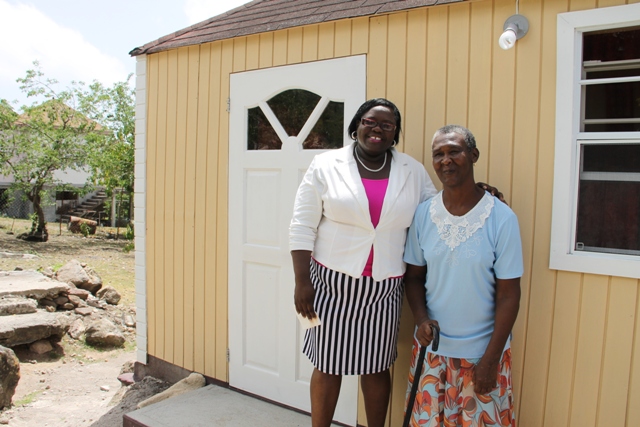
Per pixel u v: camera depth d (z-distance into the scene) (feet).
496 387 6.95
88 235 48.26
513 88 8.04
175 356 12.59
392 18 9.07
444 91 8.63
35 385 14.30
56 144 43.09
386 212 7.39
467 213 6.90
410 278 7.84
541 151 7.86
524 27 7.84
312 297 7.63
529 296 8.04
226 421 9.97
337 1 10.30
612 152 7.55
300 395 10.36
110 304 21.99
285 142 10.36
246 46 10.90
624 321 7.39
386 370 8.34
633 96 7.46
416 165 8.09
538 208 7.91
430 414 7.18
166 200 12.51
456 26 8.48
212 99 11.50
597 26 7.39
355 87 9.48
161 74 12.48
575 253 7.69
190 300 12.14
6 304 16.84
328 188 7.62
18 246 39.34
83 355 16.93
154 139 12.70
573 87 7.57
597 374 7.62
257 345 10.98
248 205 10.96
